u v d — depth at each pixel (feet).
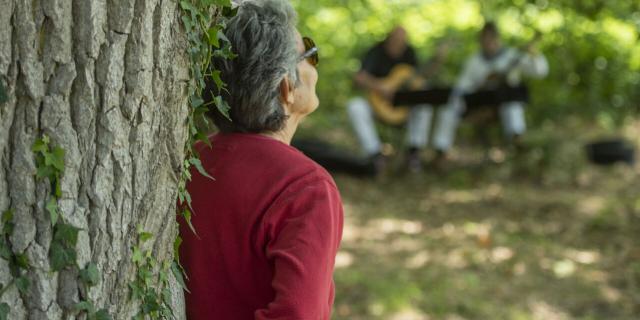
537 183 25.36
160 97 4.65
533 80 33.88
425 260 17.76
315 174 5.33
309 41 5.78
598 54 35.14
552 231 20.18
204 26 4.94
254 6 5.56
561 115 34.22
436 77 32.19
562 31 33.73
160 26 4.54
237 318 5.47
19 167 4.21
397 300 14.88
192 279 5.52
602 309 15.11
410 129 26.68
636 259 17.81
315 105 5.87
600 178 25.79
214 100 5.16
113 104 4.40
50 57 4.20
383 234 19.97
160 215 4.84
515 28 34.78
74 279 4.45
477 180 25.67
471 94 25.58
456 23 40.57
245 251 5.32
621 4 29.53
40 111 4.22
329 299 5.59
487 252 18.29
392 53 26.66
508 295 15.64
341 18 40.70
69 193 4.35
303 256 5.04
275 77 5.47
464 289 15.80
